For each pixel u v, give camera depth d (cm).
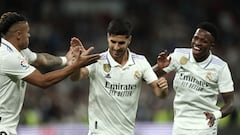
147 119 3588
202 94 1872
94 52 4694
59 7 5216
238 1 5541
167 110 3672
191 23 5219
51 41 4672
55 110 3716
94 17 5159
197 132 1866
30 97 3706
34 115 3534
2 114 1648
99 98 1755
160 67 1772
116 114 1752
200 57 1862
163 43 4841
